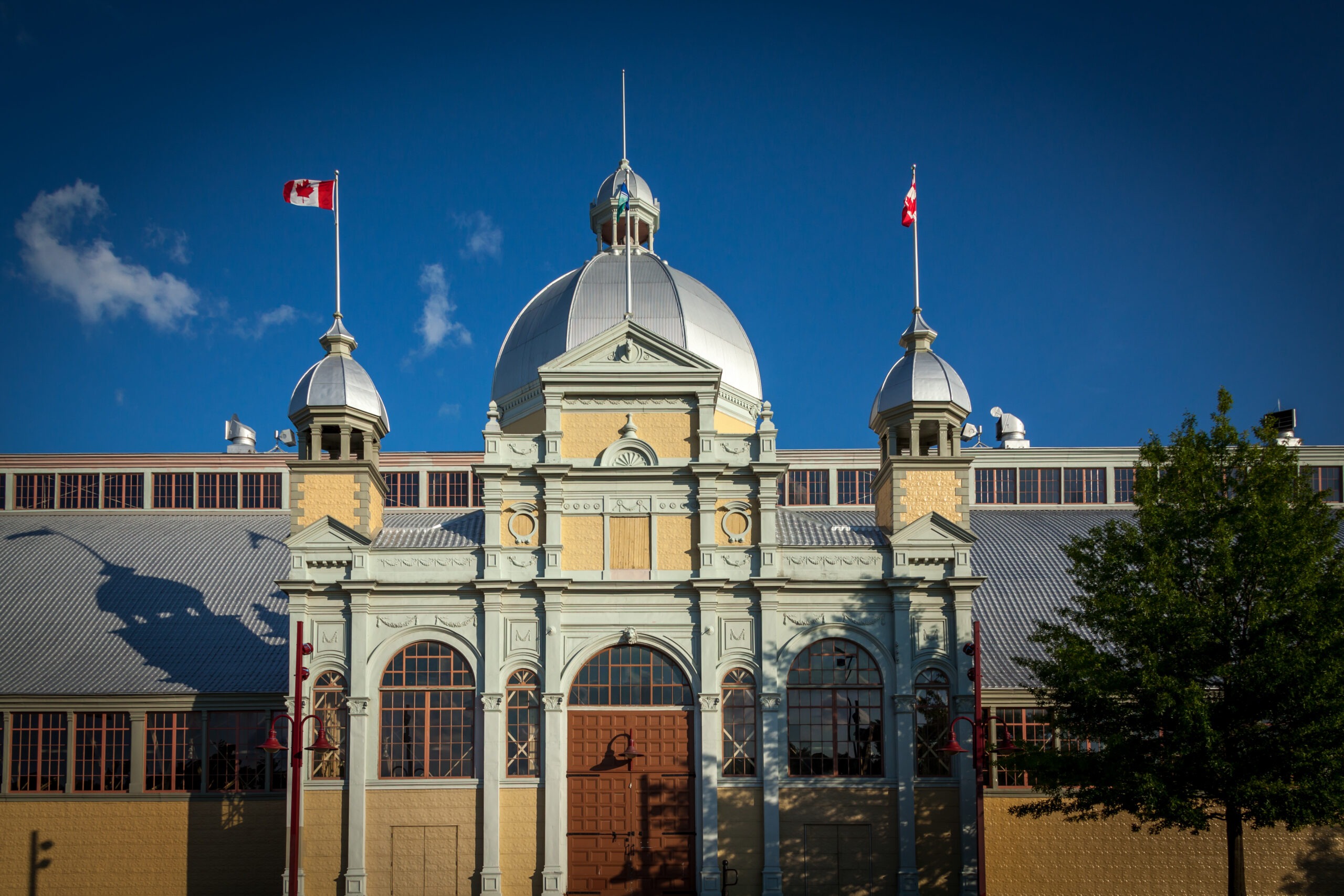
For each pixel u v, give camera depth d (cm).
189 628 5247
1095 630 3988
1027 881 4547
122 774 4819
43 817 4769
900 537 4481
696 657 4400
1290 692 3453
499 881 4212
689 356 4581
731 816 4297
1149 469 3959
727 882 4247
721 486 4525
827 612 4450
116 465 6419
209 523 6231
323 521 4447
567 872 4272
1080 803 3812
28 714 4847
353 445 4906
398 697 4369
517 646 4400
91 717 4859
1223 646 3628
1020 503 6450
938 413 4728
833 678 4419
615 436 4572
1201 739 3500
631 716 4391
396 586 4388
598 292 5519
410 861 4256
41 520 6247
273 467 6438
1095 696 3700
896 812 4297
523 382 5491
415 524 6194
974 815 4306
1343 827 4159
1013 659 4156
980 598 5322
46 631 5200
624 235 6150
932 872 4278
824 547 4497
